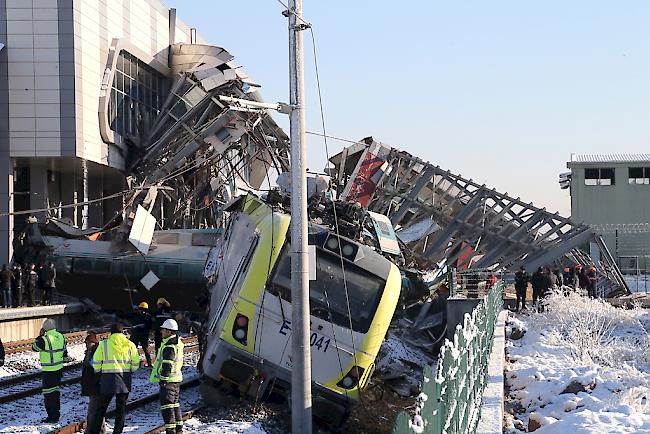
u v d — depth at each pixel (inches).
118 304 1187.3
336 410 573.6
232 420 567.2
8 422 560.4
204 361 606.9
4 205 1514.5
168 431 498.6
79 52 1539.1
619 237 2709.2
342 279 586.2
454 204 1724.9
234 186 1772.9
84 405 641.6
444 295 1042.1
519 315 1266.0
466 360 418.0
